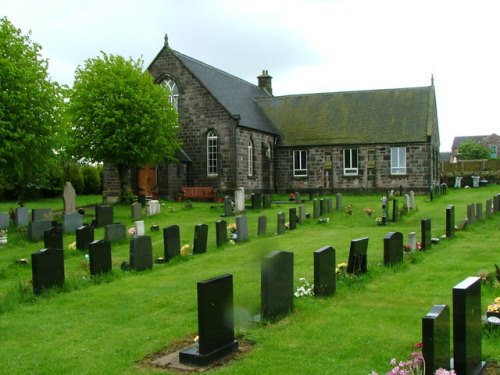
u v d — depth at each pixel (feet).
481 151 319.27
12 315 37.14
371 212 92.27
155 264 54.44
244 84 174.09
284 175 156.87
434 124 155.74
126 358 28.02
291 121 161.99
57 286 43.32
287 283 33.91
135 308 37.73
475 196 127.75
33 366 27.48
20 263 55.77
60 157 111.55
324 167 152.35
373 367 25.17
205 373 25.54
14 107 88.07
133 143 116.67
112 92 115.14
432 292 38.70
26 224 87.35
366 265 45.01
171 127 124.98
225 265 52.34
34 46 95.96
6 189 152.15
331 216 92.73
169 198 134.00
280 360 26.53
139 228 65.98
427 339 21.58
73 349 29.81
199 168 140.56
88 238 63.10
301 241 66.23
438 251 56.39
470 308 23.09
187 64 141.69
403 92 158.20
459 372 22.70
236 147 136.46
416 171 144.46
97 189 182.80
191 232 77.97
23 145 87.56
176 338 30.73
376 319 32.55
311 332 30.42
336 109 160.66
